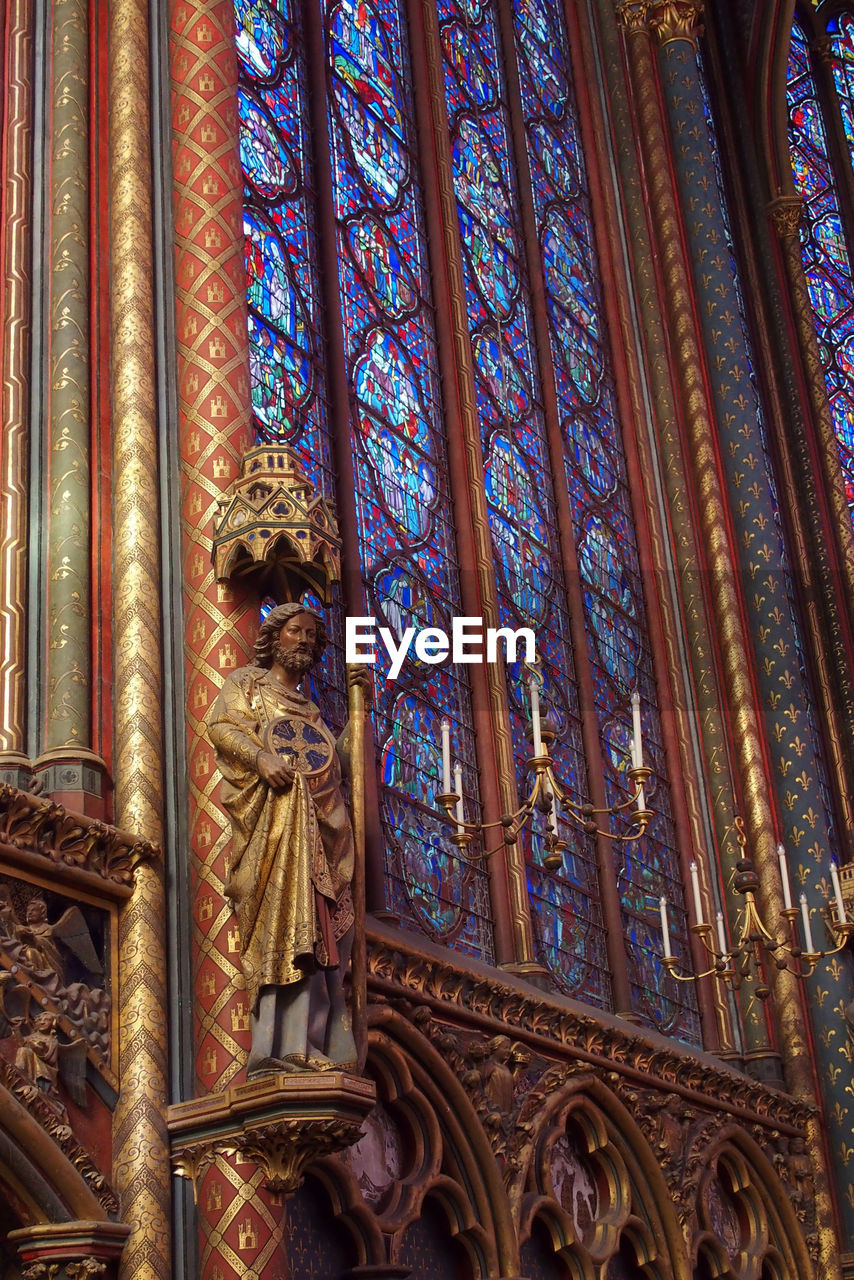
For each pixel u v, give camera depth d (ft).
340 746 23.40
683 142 50.08
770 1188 38.14
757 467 46.55
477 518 36.52
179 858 22.75
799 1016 41.01
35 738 22.61
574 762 38.17
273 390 31.42
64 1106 20.21
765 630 45.01
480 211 41.70
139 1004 21.47
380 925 28.22
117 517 24.20
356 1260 25.20
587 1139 32.32
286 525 23.94
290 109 35.12
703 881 41.70
